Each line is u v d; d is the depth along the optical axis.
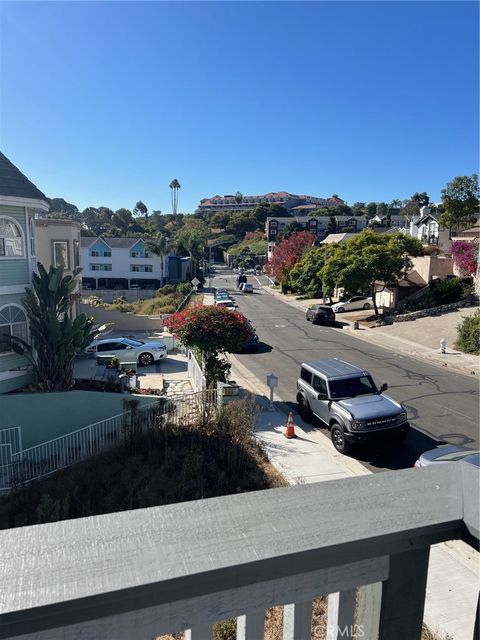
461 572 6.31
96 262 64.38
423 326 28.61
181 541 1.18
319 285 49.00
